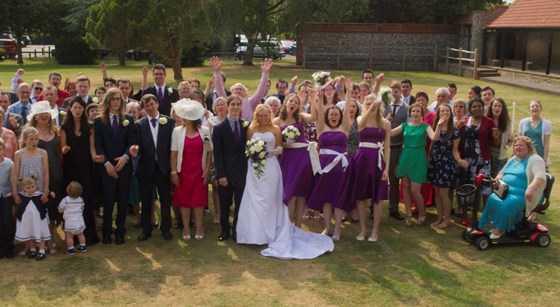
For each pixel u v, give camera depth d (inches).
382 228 282.5
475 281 218.2
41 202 237.1
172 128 258.5
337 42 1259.2
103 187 254.2
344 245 257.9
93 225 255.8
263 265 233.5
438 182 275.9
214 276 221.9
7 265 231.6
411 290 210.1
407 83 331.6
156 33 876.6
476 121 283.3
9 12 1309.1
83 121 249.1
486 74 1037.2
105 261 236.7
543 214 301.4
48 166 242.2
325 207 267.7
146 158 255.1
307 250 247.1
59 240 264.7
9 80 892.0
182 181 257.1
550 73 936.3
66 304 198.1
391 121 298.0
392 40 1262.3
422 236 270.4
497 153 288.7
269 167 254.5
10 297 202.8
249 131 258.5
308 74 1053.2
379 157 258.1
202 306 197.0
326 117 261.7
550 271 227.9
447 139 271.9
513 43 1096.8
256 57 1539.1
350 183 259.8
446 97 295.3
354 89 323.3
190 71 1108.5
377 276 222.4
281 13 1221.1
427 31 1261.1
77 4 1433.3
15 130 281.1
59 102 349.7
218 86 314.7
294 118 264.8
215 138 255.3
